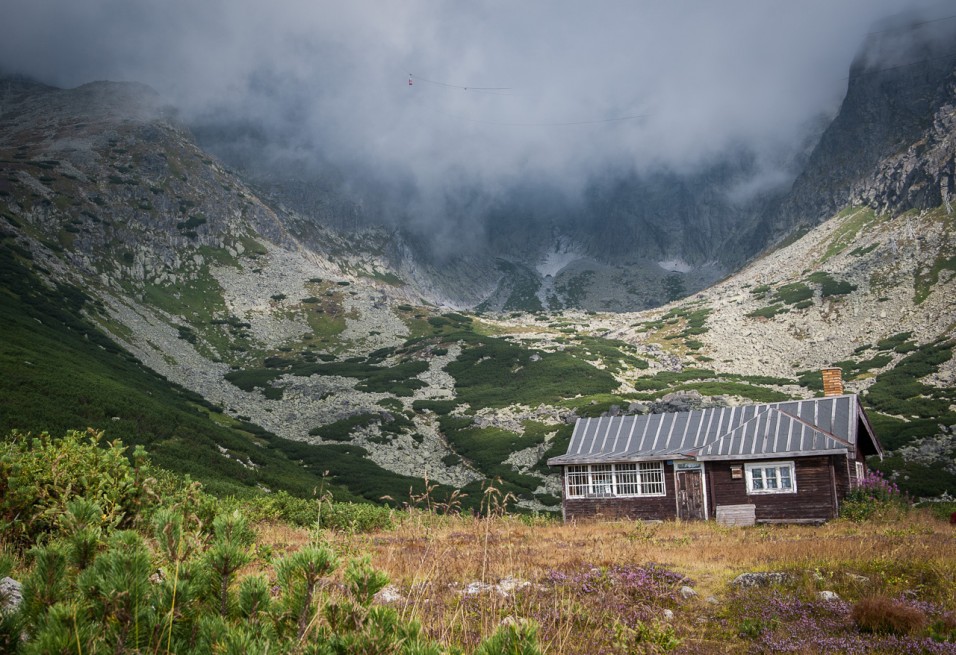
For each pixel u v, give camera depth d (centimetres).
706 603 1209
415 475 7256
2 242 12175
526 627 357
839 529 2361
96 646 325
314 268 19312
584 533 2359
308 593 396
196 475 4488
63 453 1064
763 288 16288
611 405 8500
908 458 6194
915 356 9888
